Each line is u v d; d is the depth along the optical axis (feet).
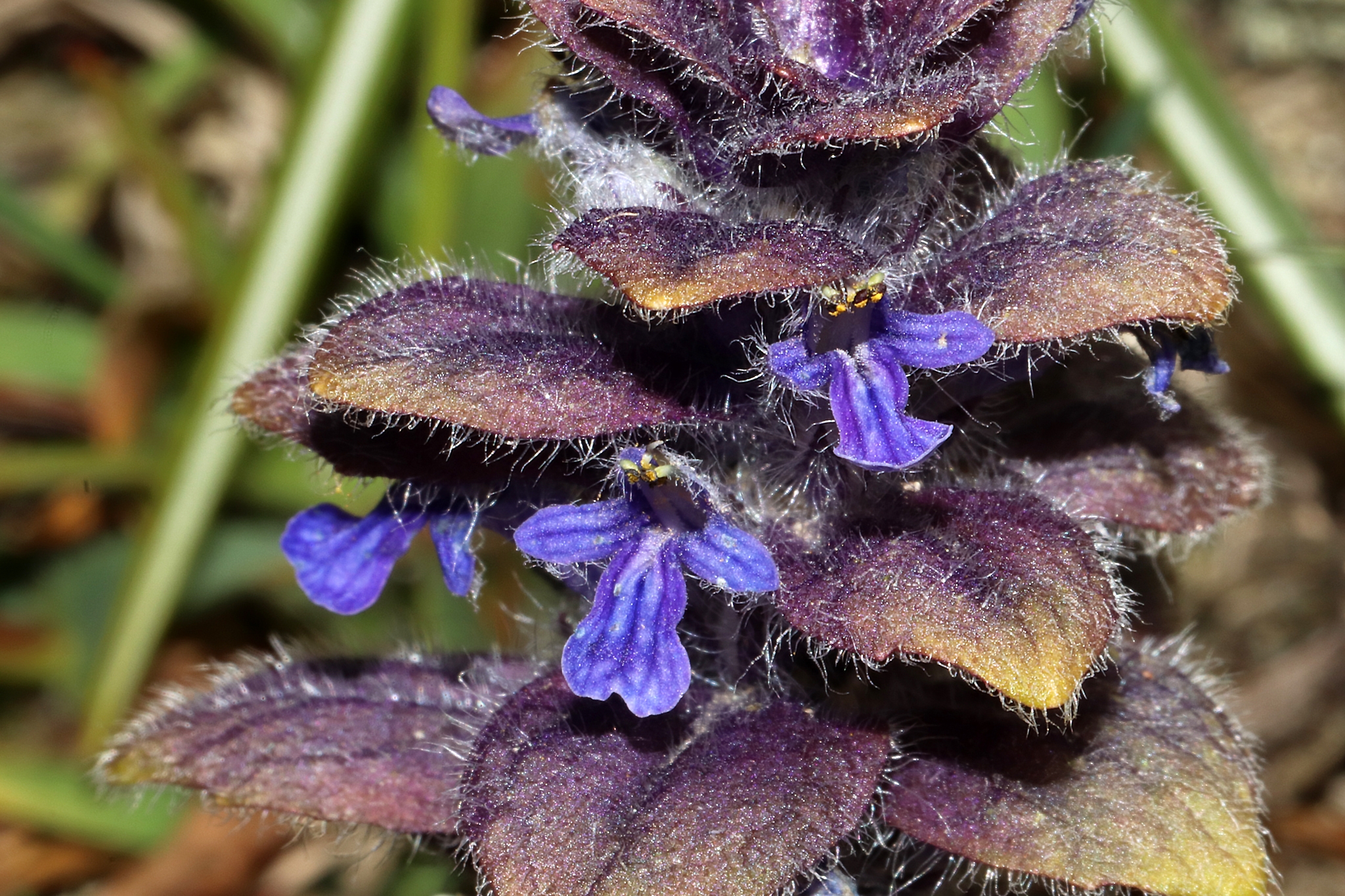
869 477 0.61
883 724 0.61
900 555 0.59
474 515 0.62
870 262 0.58
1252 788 0.61
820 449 0.61
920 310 0.59
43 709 0.94
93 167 1.12
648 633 0.58
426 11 0.95
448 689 0.65
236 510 0.94
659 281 0.56
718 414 0.60
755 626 0.62
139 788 0.66
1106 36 0.88
